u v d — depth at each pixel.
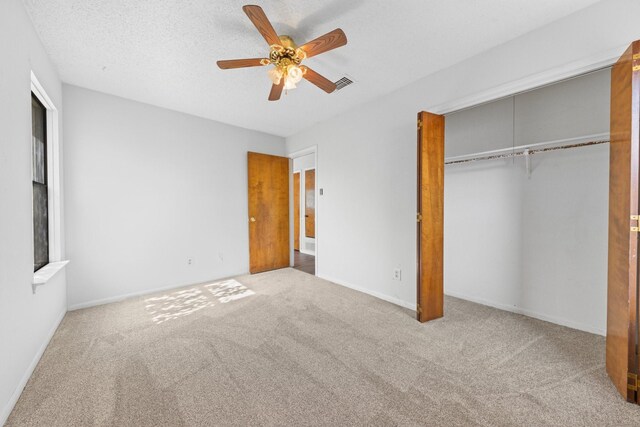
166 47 2.19
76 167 2.82
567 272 2.39
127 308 2.84
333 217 3.88
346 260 3.68
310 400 1.48
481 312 2.73
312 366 1.80
